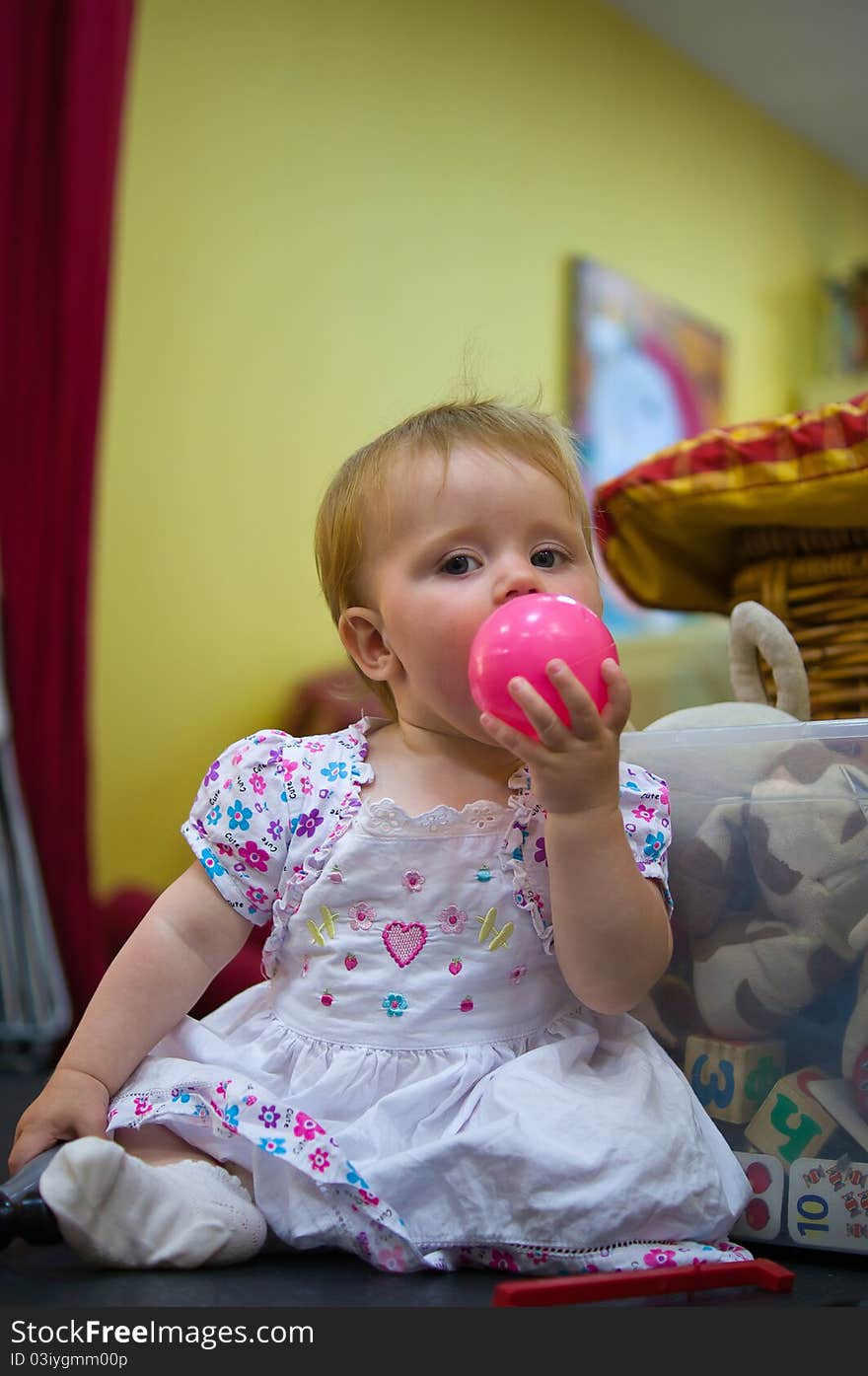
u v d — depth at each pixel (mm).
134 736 2641
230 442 2846
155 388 2713
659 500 1126
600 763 729
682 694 3814
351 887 826
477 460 832
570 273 3646
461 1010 806
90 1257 702
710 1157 756
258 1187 757
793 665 1021
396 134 3234
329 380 3047
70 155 2193
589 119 3758
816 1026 813
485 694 729
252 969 1932
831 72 4152
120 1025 820
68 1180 684
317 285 3035
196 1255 711
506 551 819
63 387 2178
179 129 2771
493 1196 723
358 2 3152
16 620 2139
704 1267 669
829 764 823
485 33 3473
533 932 817
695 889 852
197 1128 792
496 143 3486
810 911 808
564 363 3613
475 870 817
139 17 2705
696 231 4109
